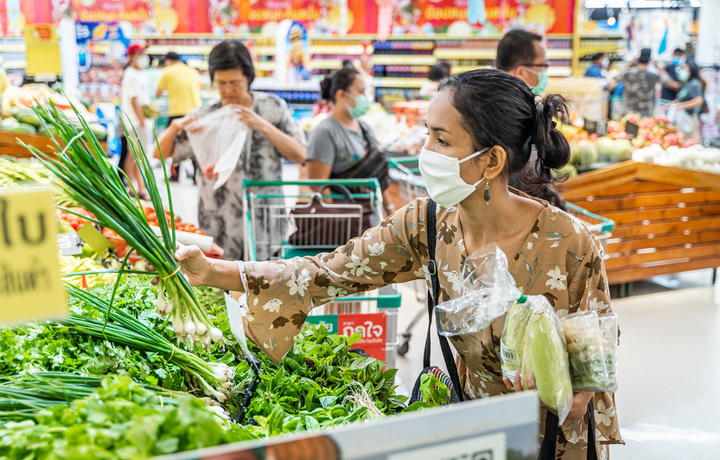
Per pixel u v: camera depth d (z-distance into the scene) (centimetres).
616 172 498
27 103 444
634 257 523
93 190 147
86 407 105
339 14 922
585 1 907
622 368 404
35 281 99
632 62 829
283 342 175
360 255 173
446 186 151
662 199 520
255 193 380
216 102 373
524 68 338
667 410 356
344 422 153
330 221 335
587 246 155
